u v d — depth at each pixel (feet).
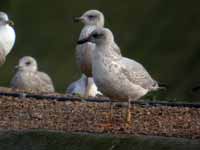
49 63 96.58
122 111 47.83
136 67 46.09
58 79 95.09
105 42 45.75
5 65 95.14
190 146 41.39
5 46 58.34
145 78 46.83
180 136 43.24
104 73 45.11
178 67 94.38
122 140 42.16
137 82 46.03
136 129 44.37
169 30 97.76
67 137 42.65
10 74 94.63
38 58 97.19
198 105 49.44
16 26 100.32
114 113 47.42
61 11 101.04
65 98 50.85
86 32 57.67
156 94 56.95
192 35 97.09
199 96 87.76
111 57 45.34
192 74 93.50
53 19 100.73
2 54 57.00
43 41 99.09
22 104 49.16
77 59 57.36
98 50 45.57
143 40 97.45
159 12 99.66
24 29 100.12
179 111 48.03
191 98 88.17
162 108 48.60
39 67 96.22
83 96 54.08
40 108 48.37
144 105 49.44
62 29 99.81
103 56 45.32
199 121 46.06
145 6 100.07
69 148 42.27
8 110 47.78
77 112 47.62
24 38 99.35
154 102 49.83
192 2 99.35
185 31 97.55
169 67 94.43
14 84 62.64
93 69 45.70
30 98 50.98
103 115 47.09
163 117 46.68
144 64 95.25
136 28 98.68
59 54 97.55
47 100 50.52
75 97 52.06
